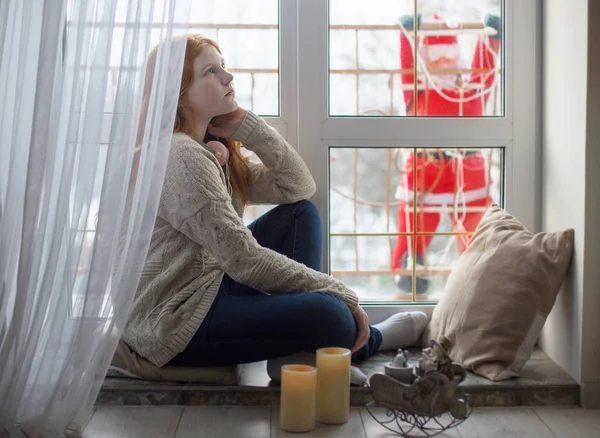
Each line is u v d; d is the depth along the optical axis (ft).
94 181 5.87
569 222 7.52
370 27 8.48
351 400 6.93
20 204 5.88
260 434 6.20
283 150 7.73
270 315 6.68
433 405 6.01
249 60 8.44
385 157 8.60
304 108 8.41
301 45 8.36
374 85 8.54
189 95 7.11
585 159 7.07
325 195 8.50
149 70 6.09
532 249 7.47
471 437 6.15
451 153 8.63
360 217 8.64
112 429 6.28
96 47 5.78
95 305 5.85
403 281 8.71
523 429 6.34
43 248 5.86
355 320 7.04
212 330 6.79
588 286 7.04
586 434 6.22
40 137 5.69
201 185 6.52
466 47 8.54
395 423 6.48
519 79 8.45
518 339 7.26
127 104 5.76
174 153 6.57
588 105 7.04
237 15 8.40
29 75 5.89
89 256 5.90
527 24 8.41
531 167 8.52
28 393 6.07
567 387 7.02
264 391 6.92
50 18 5.67
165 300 6.89
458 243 8.70
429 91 8.55
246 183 7.89
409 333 8.27
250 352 6.86
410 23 8.50
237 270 6.68
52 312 5.92
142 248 5.93
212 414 6.68
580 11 7.20
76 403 5.97
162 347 6.80
